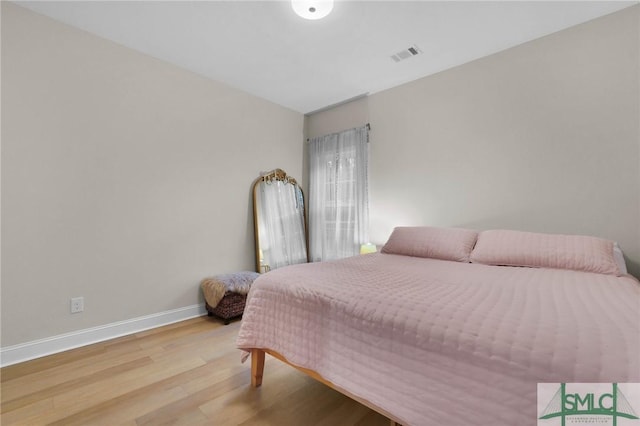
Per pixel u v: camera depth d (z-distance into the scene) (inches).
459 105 107.7
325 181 146.6
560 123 88.0
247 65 107.7
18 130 76.1
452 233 92.8
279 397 59.9
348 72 113.0
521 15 81.4
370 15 81.0
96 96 88.8
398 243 100.0
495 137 99.6
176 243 106.5
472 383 32.5
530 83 93.1
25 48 77.2
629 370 25.6
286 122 146.6
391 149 125.9
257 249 128.6
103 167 89.9
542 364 28.8
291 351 53.5
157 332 95.2
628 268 77.6
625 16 79.0
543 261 72.6
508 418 29.6
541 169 91.0
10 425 51.7
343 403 58.0
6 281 74.4
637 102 77.4
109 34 89.2
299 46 96.0
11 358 74.2
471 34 89.8
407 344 38.4
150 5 77.1
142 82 98.6
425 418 35.6
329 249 143.6
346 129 141.9
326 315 48.9
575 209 85.4
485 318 36.3
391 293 47.5
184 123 109.0
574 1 76.4
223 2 76.2
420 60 104.6
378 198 129.7
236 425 51.7
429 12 80.0
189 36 90.4
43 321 79.4
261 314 60.7
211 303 105.5
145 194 98.8
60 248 82.2
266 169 137.4
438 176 112.5
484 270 69.6
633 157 77.7
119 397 59.8
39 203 79.0
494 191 99.7
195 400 58.9
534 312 38.1
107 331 90.0
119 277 93.0
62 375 68.5
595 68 83.0
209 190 116.3
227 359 76.6
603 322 34.2
